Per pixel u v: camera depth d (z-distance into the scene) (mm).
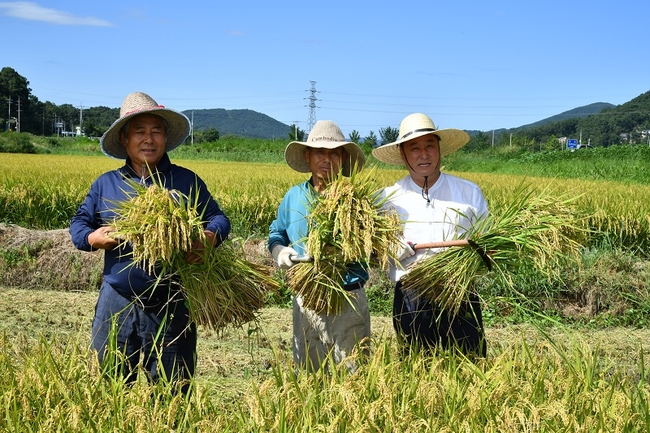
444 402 3461
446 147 4934
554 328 8125
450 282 4285
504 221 4234
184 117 4285
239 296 4195
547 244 4078
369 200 4152
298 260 4207
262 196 13094
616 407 3473
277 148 59000
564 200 4605
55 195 13609
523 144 61938
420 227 4570
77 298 8852
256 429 3258
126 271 3959
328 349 4477
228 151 59500
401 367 3842
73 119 198875
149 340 4078
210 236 4004
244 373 5406
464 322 4543
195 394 3615
